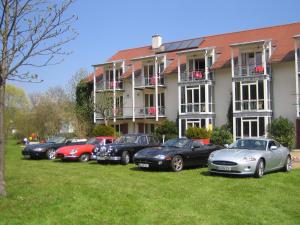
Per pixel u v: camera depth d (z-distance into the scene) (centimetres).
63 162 2041
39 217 808
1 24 928
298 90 3006
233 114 3266
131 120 4056
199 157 1648
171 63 3872
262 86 3148
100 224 772
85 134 3906
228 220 803
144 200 952
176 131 3531
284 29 3581
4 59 934
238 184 1196
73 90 5006
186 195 1024
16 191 1017
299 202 974
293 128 2903
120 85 4175
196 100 3528
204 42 3988
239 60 3291
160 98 3903
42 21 945
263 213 863
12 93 6112
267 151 1427
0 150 965
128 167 1720
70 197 955
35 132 4619
